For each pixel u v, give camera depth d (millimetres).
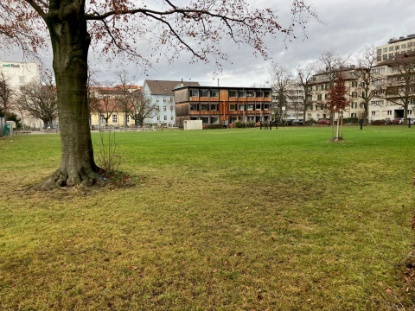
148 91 98062
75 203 6047
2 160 13102
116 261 3635
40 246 4062
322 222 4883
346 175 8820
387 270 3342
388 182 7742
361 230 4504
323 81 92688
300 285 3102
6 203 6066
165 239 4270
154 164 11656
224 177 8836
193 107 77875
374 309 2719
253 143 21375
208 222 4949
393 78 73812
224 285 3119
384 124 62125
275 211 5500
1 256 3777
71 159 7344
